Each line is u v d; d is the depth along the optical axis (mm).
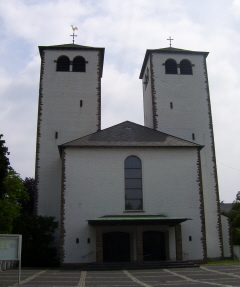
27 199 50281
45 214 39156
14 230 34312
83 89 44375
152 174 35188
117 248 33062
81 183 34156
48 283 20391
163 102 44531
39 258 33594
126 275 24516
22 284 19812
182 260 31047
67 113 43250
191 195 34969
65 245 32344
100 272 26906
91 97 44156
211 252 37781
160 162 35562
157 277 23031
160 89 45000
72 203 33562
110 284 19922
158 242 33500
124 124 40750
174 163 35656
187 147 36125
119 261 32688
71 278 23016
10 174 47500
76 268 31438
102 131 38875
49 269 30562
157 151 35844
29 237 34219
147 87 49219
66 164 34469
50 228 34781
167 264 29500
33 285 19391
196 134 43594
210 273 24688
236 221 59875
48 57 45094
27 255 33531
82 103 43812
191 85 45438
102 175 34562
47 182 40281
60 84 44250
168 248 32875
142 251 30625
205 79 45844
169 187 35000
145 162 35406
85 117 43344
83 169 34531
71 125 42875
